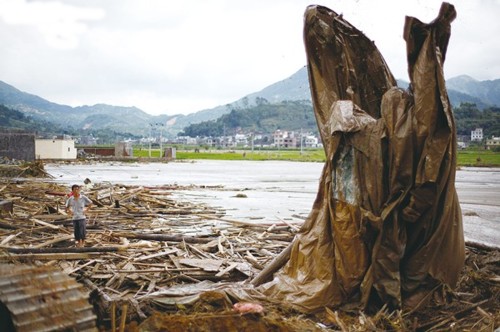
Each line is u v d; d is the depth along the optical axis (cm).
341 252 745
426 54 730
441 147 725
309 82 909
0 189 2269
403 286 759
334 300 742
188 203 2262
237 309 634
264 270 860
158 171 5547
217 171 5850
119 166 6850
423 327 702
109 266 986
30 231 1350
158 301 703
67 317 488
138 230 1478
